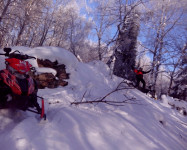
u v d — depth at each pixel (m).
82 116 4.23
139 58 22.28
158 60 21.11
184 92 23.92
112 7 16.66
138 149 3.45
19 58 4.14
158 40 21.39
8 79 3.74
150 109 6.88
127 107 6.17
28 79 4.04
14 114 4.20
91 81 8.52
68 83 8.07
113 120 4.46
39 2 28.67
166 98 13.80
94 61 10.98
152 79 20.80
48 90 6.88
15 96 3.75
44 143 3.02
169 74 25.08
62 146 3.04
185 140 5.41
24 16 26.61
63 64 8.26
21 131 3.33
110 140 3.52
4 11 22.59
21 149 2.78
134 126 4.52
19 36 26.47
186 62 19.50
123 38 14.48
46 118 4.03
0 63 7.26
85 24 24.42
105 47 15.65
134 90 9.60
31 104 4.14
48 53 7.96
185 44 20.27
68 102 5.77
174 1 21.34
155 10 17.36
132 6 15.55
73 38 24.39
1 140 3.09
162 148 3.82
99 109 5.39
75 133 3.48
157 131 4.90
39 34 35.47
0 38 24.67
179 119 8.77
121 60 14.95
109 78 9.89
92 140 3.38
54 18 32.56
